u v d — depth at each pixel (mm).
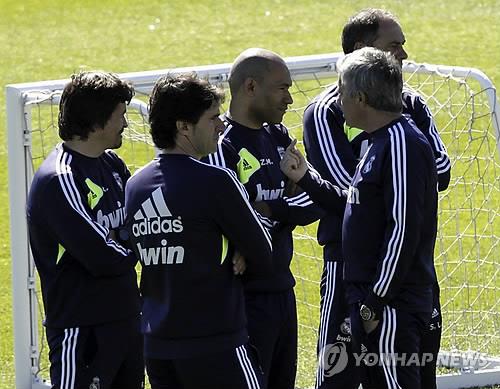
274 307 19531
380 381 18234
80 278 18703
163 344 17062
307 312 29109
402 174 17312
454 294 29016
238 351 17078
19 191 24047
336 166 20438
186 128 16859
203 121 16875
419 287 18094
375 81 17531
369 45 21141
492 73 52156
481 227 30875
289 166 19344
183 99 16734
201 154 17172
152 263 16922
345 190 20109
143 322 17391
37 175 18531
